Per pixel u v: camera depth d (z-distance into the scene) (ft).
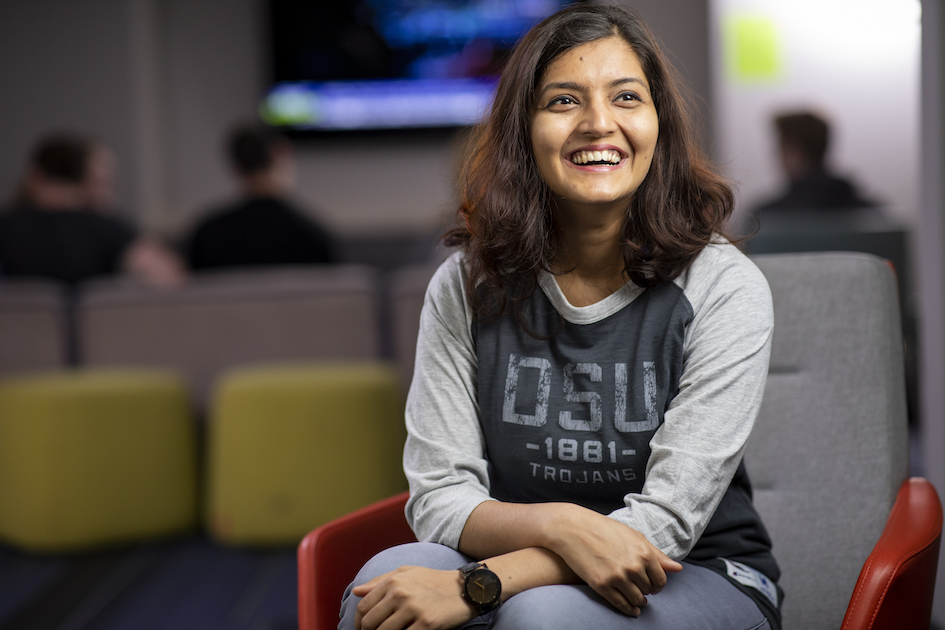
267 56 21.18
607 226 4.16
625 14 4.17
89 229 13.97
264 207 13.55
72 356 11.07
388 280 12.21
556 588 3.51
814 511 4.70
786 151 13.87
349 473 9.69
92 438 9.79
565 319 4.13
